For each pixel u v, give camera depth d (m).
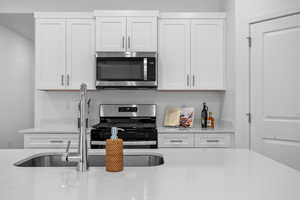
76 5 3.35
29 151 1.55
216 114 3.32
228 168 1.12
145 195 0.78
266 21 2.56
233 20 2.80
